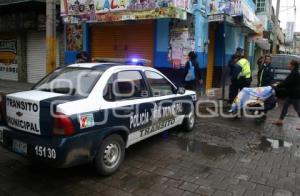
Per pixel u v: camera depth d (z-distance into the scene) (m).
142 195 4.15
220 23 13.42
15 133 4.39
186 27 10.92
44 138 4.13
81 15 12.32
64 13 12.91
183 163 5.34
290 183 4.67
